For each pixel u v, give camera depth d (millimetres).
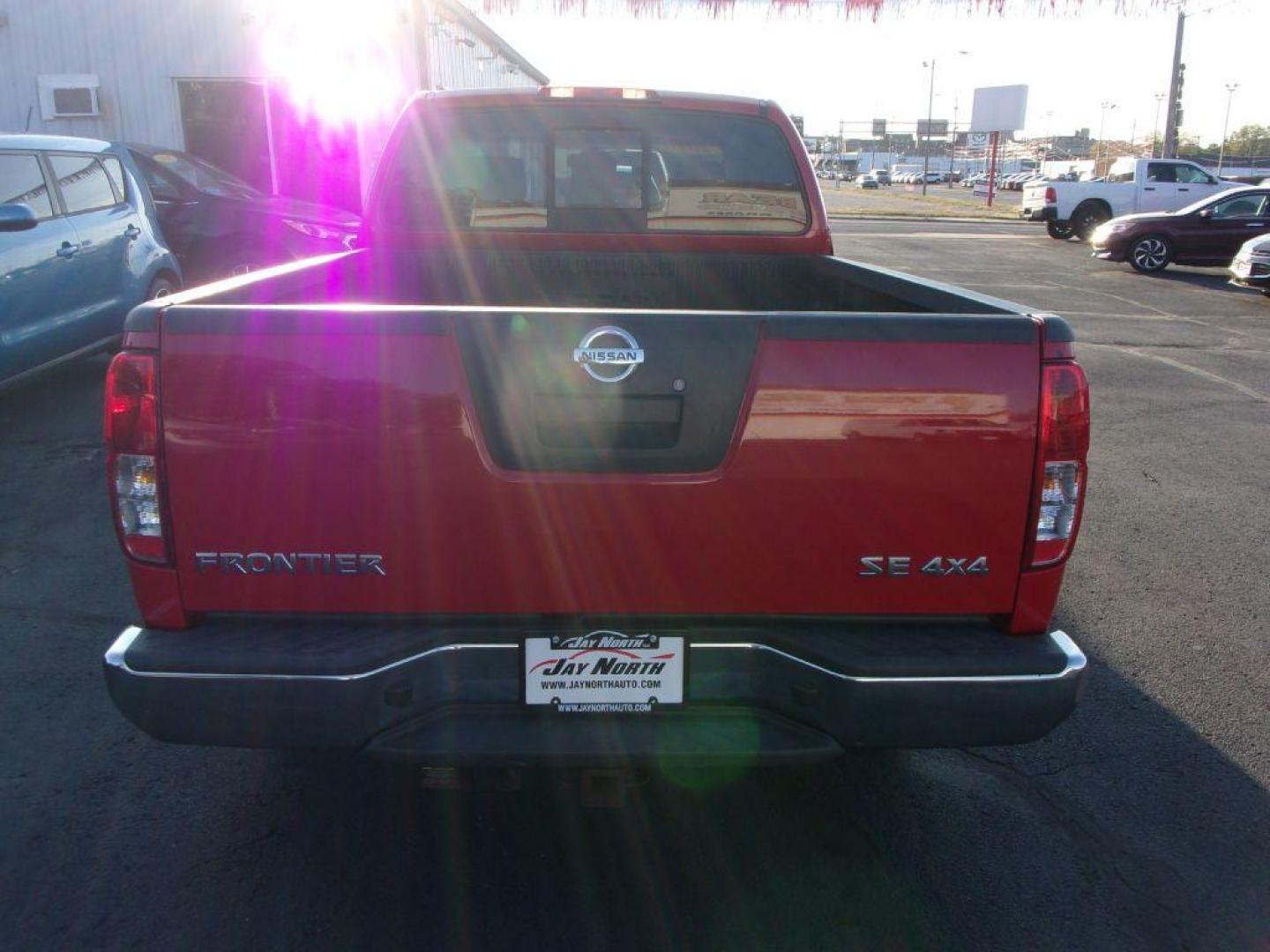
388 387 2314
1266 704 3912
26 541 5215
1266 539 5684
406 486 2350
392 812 3146
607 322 2312
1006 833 3119
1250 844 3092
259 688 2336
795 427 2348
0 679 3881
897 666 2373
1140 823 3184
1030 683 2406
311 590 2408
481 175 4172
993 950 2637
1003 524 2418
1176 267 20625
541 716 2445
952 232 28234
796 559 2406
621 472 2357
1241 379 10062
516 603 2408
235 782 3285
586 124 4137
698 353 2330
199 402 2330
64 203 7371
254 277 3092
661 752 2396
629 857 2967
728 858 2977
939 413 2361
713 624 2453
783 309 4250
